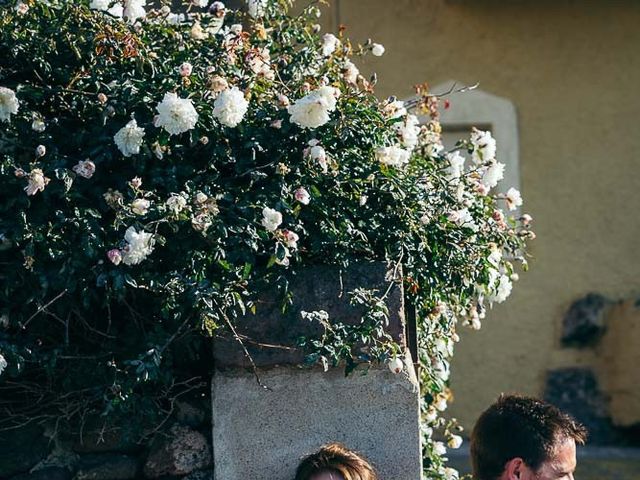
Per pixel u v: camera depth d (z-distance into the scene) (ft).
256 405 9.58
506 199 12.10
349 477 8.93
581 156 22.71
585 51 22.72
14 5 10.43
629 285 22.71
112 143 9.76
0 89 9.56
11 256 9.54
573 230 22.72
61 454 10.16
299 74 11.53
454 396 22.53
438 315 11.23
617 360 22.29
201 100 9.98
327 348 9.27
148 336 9.52
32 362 9.74
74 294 9.64
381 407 9.58
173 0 14.38
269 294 9.57
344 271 9.70
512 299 22.62
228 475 9.57
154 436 10.12
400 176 10.53
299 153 9.96
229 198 9.57
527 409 9.34
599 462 20.88
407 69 22.52
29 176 9.16
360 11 22.49
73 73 10.28
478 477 9.38
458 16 22.57
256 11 11.88
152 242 9.05
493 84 22.57
